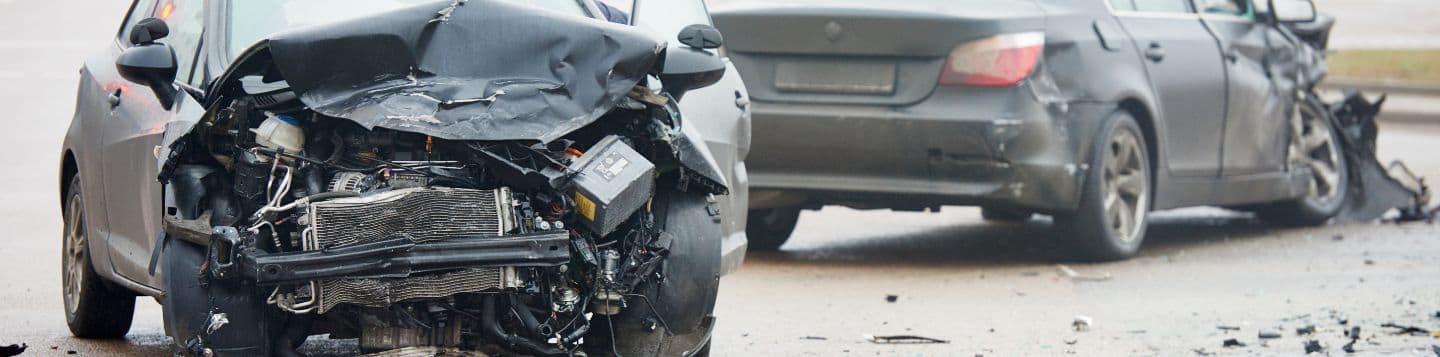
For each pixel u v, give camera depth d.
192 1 9.04
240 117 7.00
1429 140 27.19
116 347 9.48
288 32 7.01
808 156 12.99
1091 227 13.34
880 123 12.75
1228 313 11.16
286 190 6.87
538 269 7.01
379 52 7.11
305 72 6.98
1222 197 15.05
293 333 7.06
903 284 12.56
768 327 10.54
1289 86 16.09
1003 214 17.28
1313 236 16.06
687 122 8.14
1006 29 12.70
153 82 7.72
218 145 7.09
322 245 6.70
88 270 9.34
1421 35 51.53
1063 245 13.57
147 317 10.64
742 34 13.14
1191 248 15.00
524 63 7.28
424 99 7.01
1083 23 13.32
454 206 6.84
